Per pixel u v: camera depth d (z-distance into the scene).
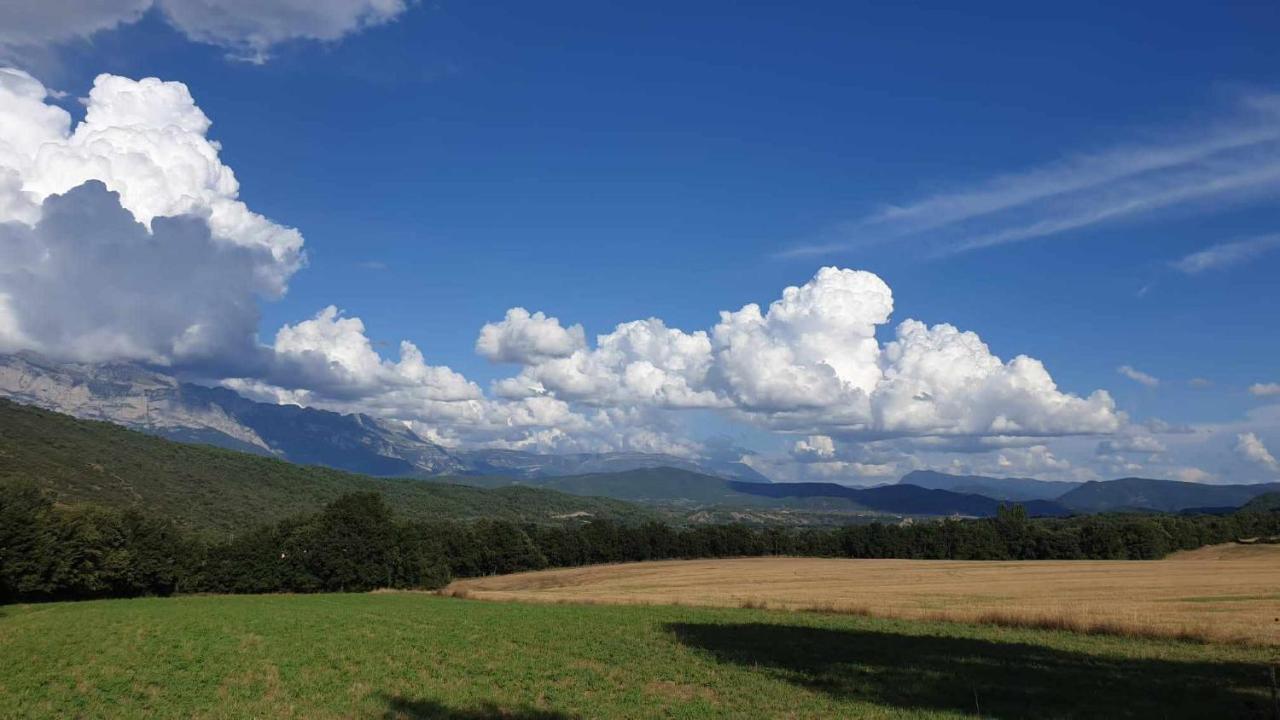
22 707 27.61
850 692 28.89
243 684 31.06
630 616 55.59
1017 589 77.50
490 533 151.62
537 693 29.17
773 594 76.75
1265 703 25.84
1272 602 60.34
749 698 28.02
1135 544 149.12
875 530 168.62
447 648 39.91
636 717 25.41
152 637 45.44
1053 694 28.11
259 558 113.69
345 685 30.59
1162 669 32.66
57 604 78.56
